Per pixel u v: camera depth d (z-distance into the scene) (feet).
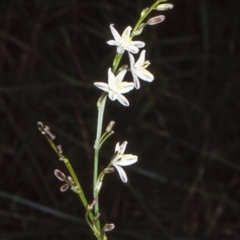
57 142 4.08
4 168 4.07
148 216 3.91
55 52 4.33
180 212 3.91
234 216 3.94
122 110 4.12
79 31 4.37
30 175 3.98
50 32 4.33
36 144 4.03
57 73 4.00
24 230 3.85
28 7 4.28
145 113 4.10
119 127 4.10
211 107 4.11
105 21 4.41
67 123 4.14
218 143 4.09
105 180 4.01
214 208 3.94
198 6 4.34
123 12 4.34
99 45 4.38
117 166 1.67
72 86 4.20
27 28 4.29
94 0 4.44
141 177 4.04
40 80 4.22
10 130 4.10
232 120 4.13
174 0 4.37
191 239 3.77
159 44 4.29
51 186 4.03
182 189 4.01
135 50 1.67
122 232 3.59
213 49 4.25
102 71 4.17
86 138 3.93
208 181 4.02
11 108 4.11
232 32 4.27
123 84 1.66
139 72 1.67
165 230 3.54
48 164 4.07
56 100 4.14
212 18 4.32
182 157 4.09
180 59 4.17
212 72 4.25
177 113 4.21
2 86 3.97
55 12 4.30
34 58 4.15
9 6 4.25
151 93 4.05
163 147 4.10
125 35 1.67
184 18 4.38
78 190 1.66
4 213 3.87
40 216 3.93
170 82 4.21
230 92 4.15
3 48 4.19
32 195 4.00
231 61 4.22
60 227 3.77
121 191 3.99
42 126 1.65
